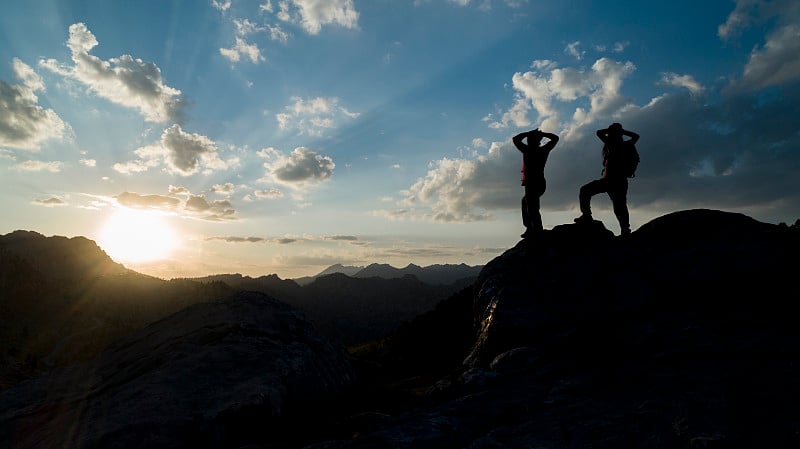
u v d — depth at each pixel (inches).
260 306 470.9
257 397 282.7
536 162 437.7
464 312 774.5
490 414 214.5
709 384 201.9
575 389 230.5
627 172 417.7
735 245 357.1
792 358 214.8
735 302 303.0
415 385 414.3
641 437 165.2
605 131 433.7
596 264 389.1
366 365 546.0
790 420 156.8
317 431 266.4
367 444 187.3
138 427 246.8
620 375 239.5
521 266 418.6
